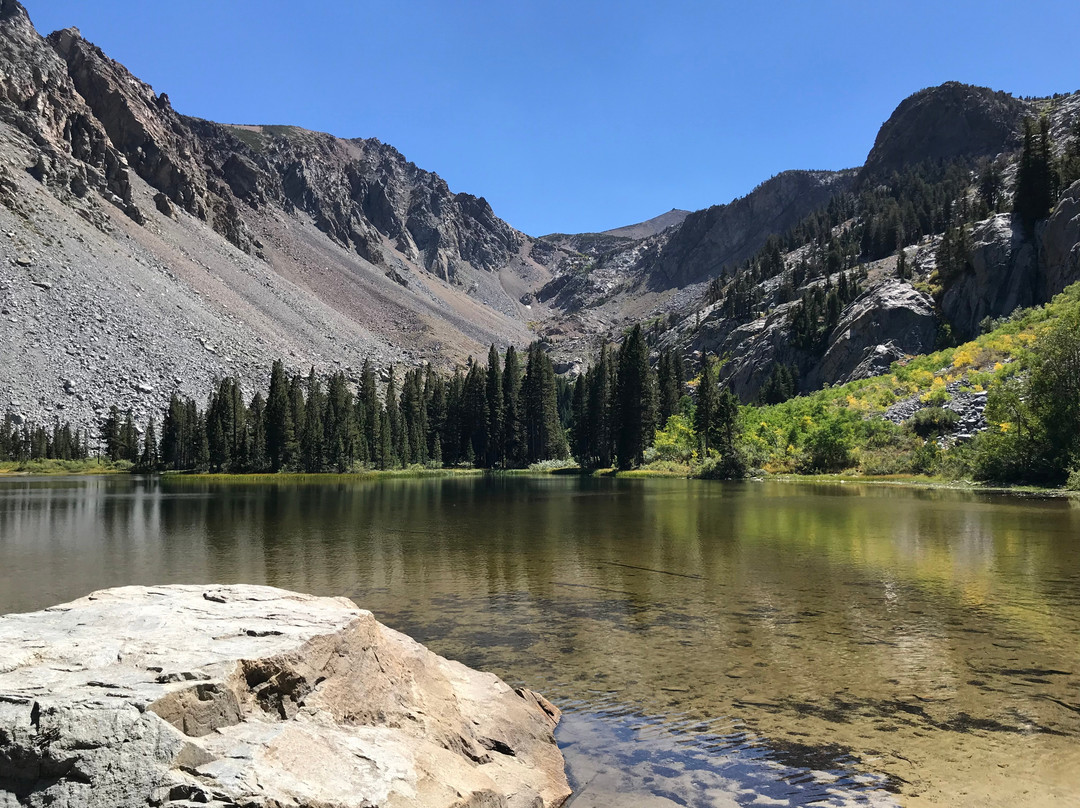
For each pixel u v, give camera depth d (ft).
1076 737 26.07
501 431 374.43
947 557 66.95
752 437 269.85
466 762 21.76
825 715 28.58
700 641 39.83
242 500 160.97
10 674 17.99
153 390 408.05
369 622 25.31
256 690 19.47
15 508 139.54
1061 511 106.73
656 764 24.57
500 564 66.54
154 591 28.78
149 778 15.08
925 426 217.77
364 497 168.76
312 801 15.62
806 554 70.38
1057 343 150.51
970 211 468.75
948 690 31.24
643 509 125.08
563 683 33.24
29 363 372.79
